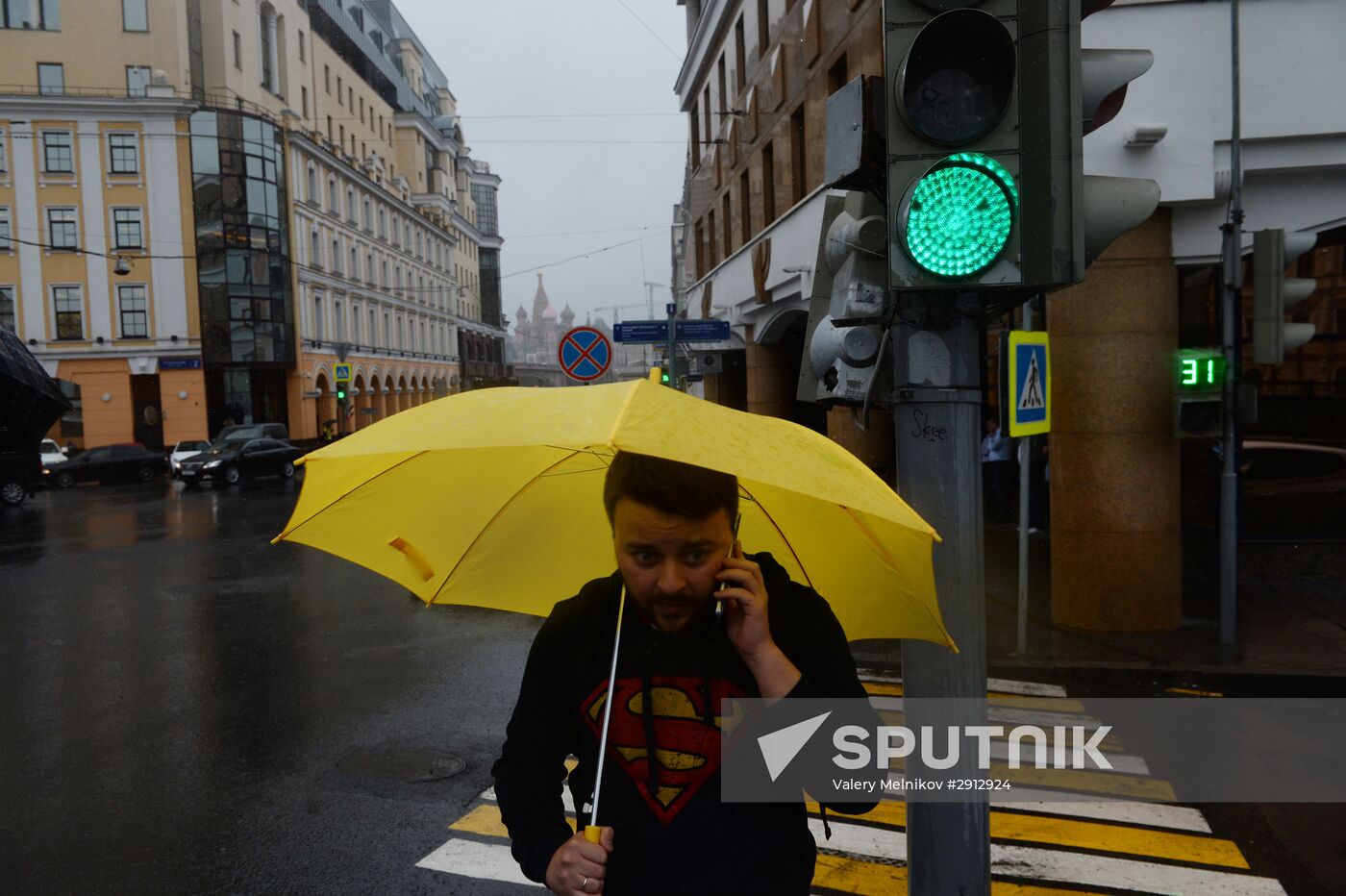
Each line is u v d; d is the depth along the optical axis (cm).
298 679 735
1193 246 781
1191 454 1059
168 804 490
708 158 2506
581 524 200
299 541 188
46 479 3128
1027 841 433
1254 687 661
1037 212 246
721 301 2297
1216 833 440
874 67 1175
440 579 197
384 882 405
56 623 958
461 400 160
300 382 4506
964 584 262
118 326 4022
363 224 5538
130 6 3981
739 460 135
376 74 6488
